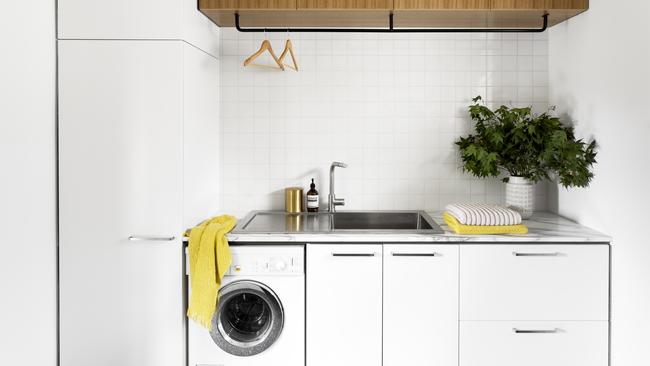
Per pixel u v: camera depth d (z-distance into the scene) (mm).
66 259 2357
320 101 3021
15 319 2021
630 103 2164
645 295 2072
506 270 2387
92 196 2338
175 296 2355
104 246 2352
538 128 2695
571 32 2727
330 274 2402
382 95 3020
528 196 2762
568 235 2391
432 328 2406
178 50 2285
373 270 2398
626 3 2180
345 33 3002
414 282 2398
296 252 2383
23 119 2066
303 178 3049
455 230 2438
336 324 2408
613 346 2346
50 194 2291
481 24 2854
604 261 2369
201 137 2639
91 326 2373
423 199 3055
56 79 2316
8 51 1955
